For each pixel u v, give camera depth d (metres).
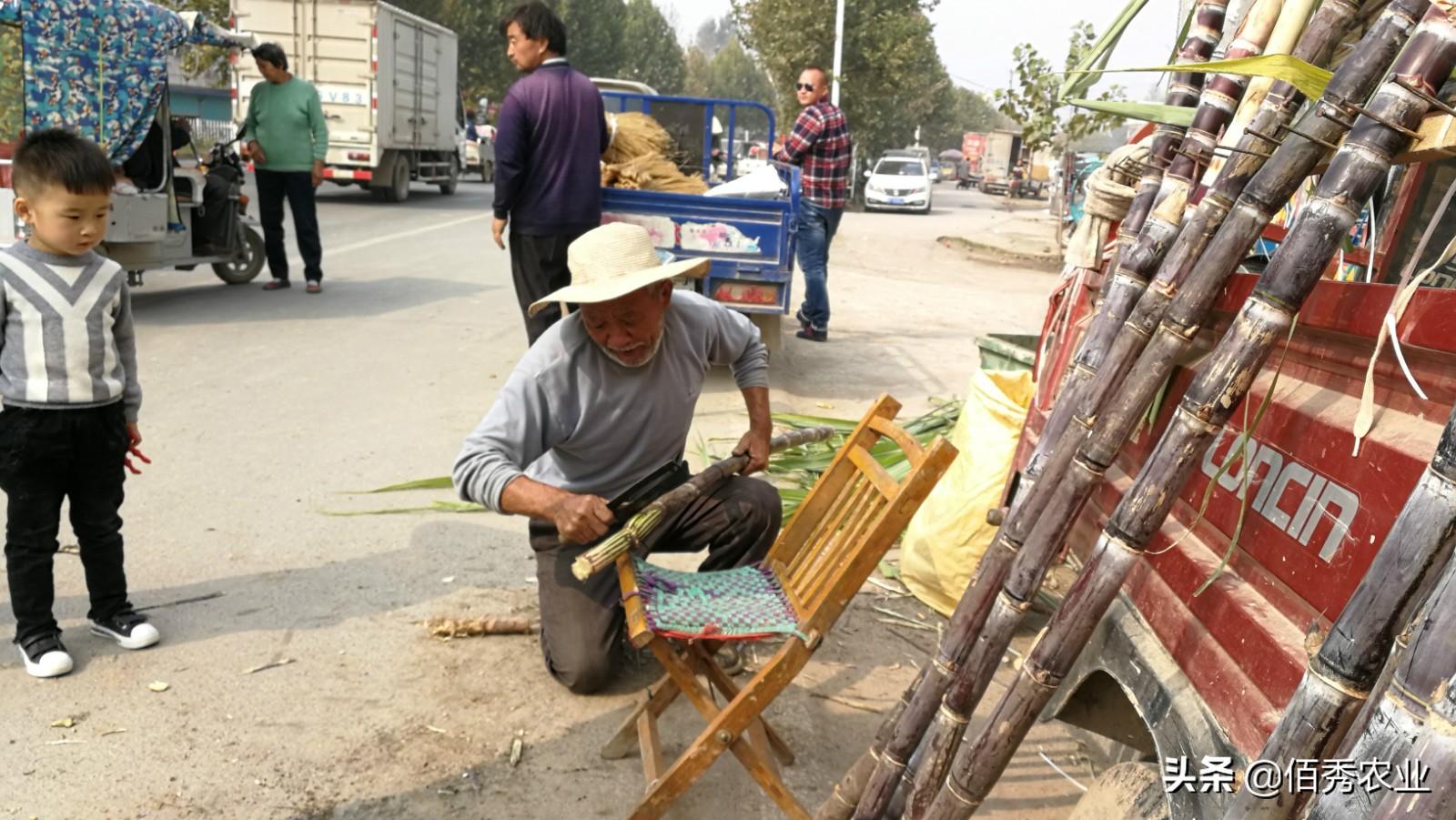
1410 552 1.23
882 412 2.76
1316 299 1.76
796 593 2.62
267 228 9.55
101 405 3.04
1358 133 1.47
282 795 2.64
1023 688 1.82
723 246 6.71
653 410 2.98
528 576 3.93
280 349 7.34
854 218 26.16
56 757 2.73
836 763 2.92
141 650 3.27
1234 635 1.70
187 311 8.48
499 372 6.95
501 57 47.44
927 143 82.31
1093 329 2.15
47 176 2.84
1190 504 2.06
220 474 4.83
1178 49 2.37
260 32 18.05
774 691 2.36
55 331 2.94
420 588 3.79
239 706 3.01
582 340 2.84
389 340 7.77
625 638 3.29
